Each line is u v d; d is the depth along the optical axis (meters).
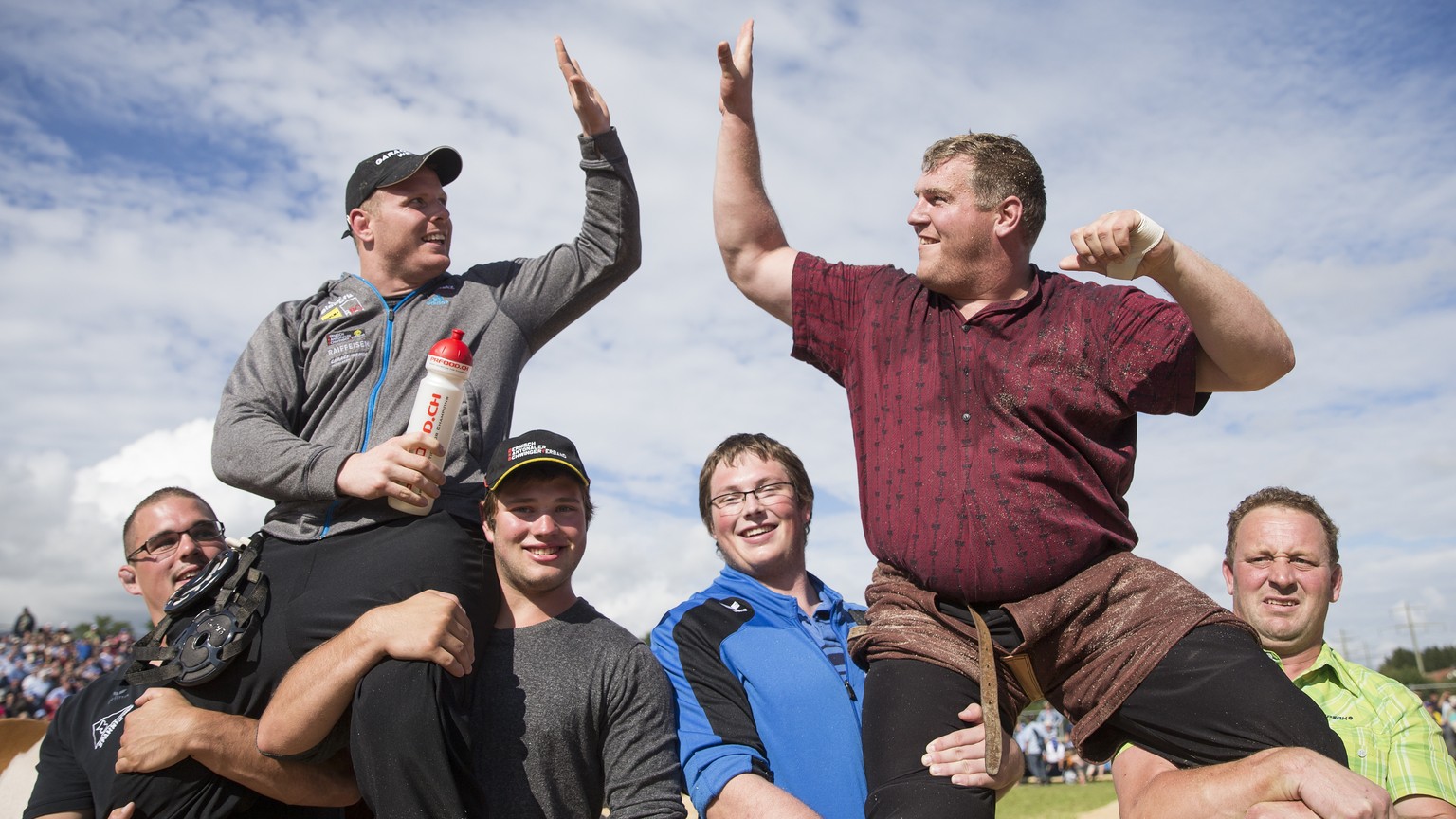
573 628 2.91
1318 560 3.50
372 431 2.80
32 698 16.98
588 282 3.13
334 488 2.62
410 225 2.97
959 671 2.29
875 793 2.21
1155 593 2.26
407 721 2.37
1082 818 10.81
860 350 2.65
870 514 2.51
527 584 2.88
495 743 2.72
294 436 2.76
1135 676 2.19
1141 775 2.21
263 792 2.70
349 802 2.82
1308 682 3.53
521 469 2.86
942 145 2.60
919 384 2.47
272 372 2.91
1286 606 3.52
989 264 2.49
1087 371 2.36
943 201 2.50
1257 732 2.05
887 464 2.47
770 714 3.06
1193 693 2.12
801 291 2.77
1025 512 2.30
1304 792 1.87
